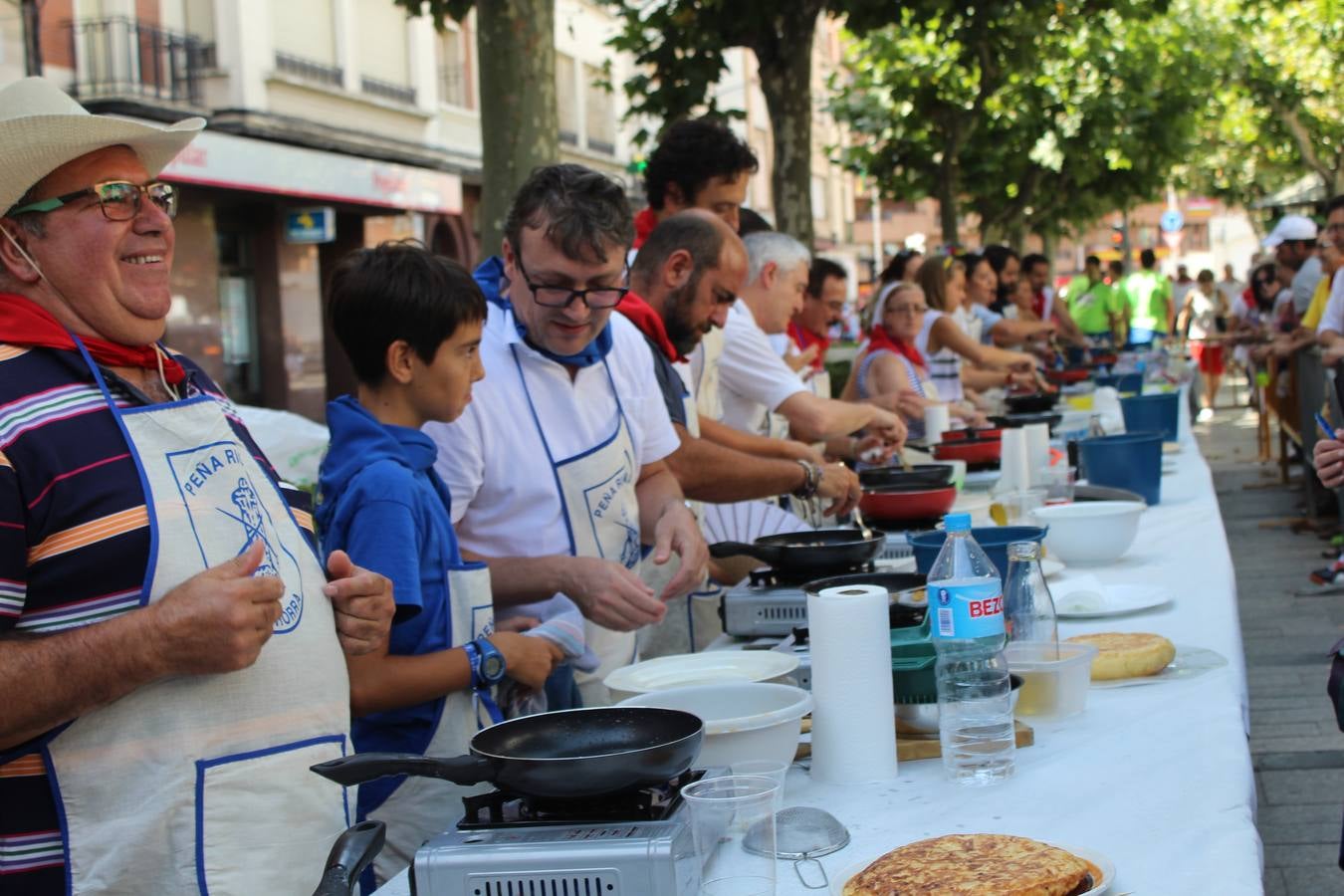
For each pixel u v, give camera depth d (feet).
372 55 56.29
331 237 48.73
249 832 5.95
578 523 9.34
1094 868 5.07
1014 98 57.57
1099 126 60.08
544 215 8.77
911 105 56.75
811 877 5.36
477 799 5.45
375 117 56.24
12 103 6.04
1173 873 5.14
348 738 6.48
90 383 5.91
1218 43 72.84
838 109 62.23
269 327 49.44
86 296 5.99
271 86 49.16
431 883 5.03
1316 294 27.58
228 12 47.21
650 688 7.34
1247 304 51.11
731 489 11.72
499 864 4.96
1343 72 73.92
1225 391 70.08
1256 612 21.39
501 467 9.16
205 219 44.39
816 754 6.56
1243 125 93.15
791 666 7.43
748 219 16.76
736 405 14.88
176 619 5.59
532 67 18.35
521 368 9.21
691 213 11.66
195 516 5.99
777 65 32.01
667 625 11.98
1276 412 34.83
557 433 9.28
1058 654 7.45
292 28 50.80
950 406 19.10
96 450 5.80
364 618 6.57
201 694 5.92
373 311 7.76
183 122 6.36
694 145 14.32
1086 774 6.33
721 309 11.84
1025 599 7.84
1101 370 33.65
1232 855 5.24
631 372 10.08
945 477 12.78
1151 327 59.31
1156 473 14.76
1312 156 77.10
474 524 9.25
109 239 5.97
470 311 7.97
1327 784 13.48
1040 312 40.11
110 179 5.99
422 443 7.77
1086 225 90.48
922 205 164.76
